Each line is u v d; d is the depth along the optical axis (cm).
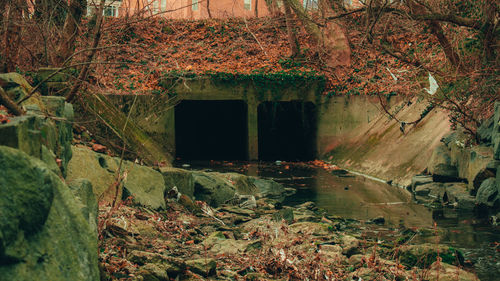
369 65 2344
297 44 2531
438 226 959
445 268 639
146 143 1516
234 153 2647
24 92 500
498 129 1131
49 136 454
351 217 1083
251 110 2327
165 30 2700
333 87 2322
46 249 280
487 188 1103
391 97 2058
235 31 2795
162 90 2114
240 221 995
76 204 338
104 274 442
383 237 886
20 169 267
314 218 1029
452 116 1465
